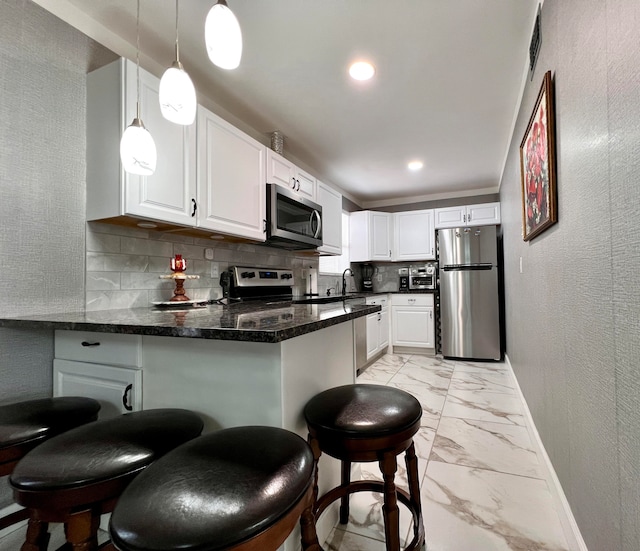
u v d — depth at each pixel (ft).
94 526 2.44
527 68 6.63
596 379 3.21
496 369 12.31
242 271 8.63
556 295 4.69
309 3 5.22
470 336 13.66
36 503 2.31
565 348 4.28
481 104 8.18
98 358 4.37
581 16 3.40
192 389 3.67
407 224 16.15
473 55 6.44
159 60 6.64
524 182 6.91
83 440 2.74
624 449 2.64
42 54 5.05
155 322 3.65
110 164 5.32
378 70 6.89
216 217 6.83
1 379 4.55
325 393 3.99
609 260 2.87
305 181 10.27
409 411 3.48
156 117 5.68
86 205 5.55
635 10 2.32
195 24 5.70
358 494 5.26
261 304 7.80
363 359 12.11
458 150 10.93
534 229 5.84
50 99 5.14
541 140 5.13
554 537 4.26
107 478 2.42
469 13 5.45
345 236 16.05
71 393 4.62
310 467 2.38
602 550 3.13
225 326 3.15
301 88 7.50
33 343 4.81
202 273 7.82
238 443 2.52
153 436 2.85
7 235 4.64
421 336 14.87
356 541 4.26
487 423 7.59
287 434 2.74
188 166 6.24
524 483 5.38
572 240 3.89
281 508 1.95
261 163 8.25
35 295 4.91
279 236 8.48
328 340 4.55
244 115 8.66
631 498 2.52
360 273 17.53
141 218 5.49
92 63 5.68
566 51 3.92
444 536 4.29
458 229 13.93
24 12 4.87
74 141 5.41
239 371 3.47
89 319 4.09
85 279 5.53
